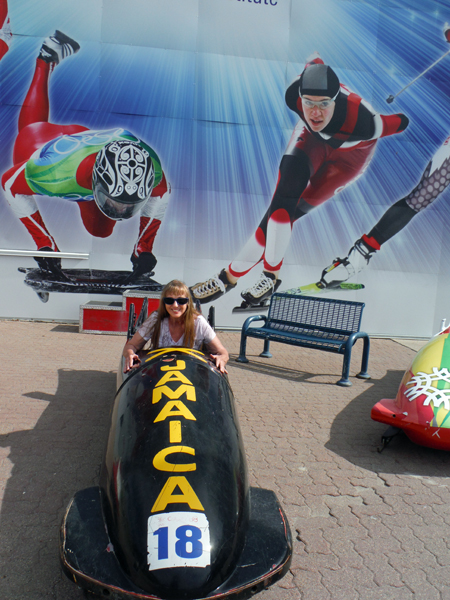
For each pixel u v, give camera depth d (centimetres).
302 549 253
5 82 729
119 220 768
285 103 777
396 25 780
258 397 493
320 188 795
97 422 403
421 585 230
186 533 179
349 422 437
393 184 805
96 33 738
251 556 187
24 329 723
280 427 416
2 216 748
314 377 579
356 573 236
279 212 793
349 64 780
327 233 804
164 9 744
